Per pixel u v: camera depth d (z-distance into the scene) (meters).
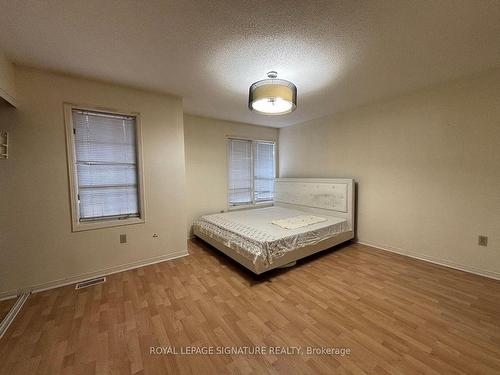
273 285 2.42
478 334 1.66
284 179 4.87
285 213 4.24
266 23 1.61
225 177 4.61
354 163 3.78
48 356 1.50
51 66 2.22
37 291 2.34
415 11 1.49
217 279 2.58
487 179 2.49
